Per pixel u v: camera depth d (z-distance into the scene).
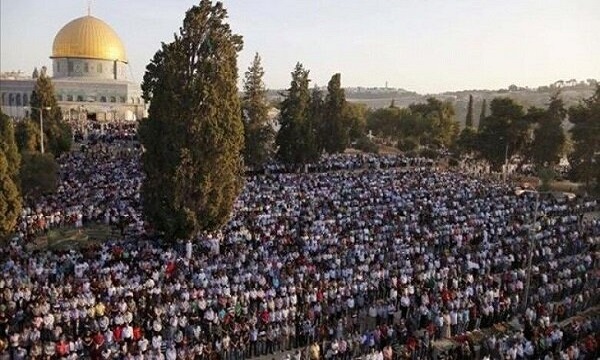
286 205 46.03
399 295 28.23
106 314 24.00
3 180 32.31
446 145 100.88
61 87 115.81
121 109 119.44
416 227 40.69
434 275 30.56
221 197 35.66
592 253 37.56
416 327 26.70
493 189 57.66
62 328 23.00
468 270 32.81
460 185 59.41
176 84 34.69
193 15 34.84
